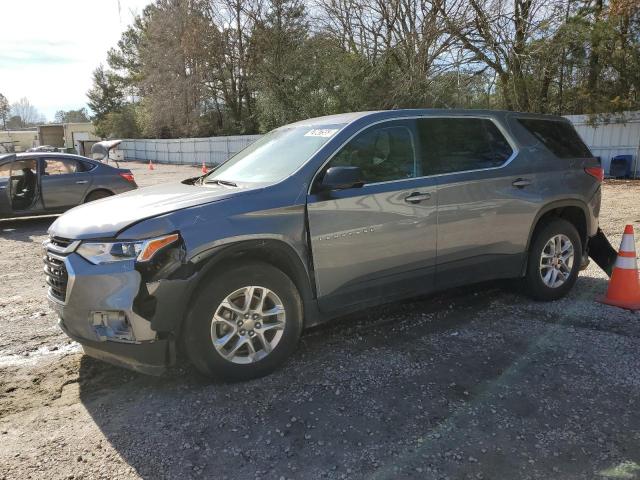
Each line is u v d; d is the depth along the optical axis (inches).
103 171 430.3
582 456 107.6
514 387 135.6
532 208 187.9
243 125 1581.0
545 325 177.2
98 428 122.3
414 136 168.1
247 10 1262.3
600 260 223.3
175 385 140.9
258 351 142.3
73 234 132.1
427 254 166.4
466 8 801.6
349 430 118.3
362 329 176.1
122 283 124.3
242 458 109.7
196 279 128.0
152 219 127.5
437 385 137.4
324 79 1031.0
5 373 152.3
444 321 182.2
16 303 220.1
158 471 106.4
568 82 843.4
